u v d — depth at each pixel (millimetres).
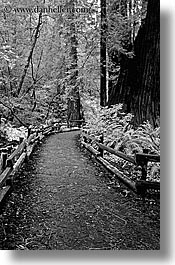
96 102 26562
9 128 14781
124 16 13320
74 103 27812
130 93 10375
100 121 12016
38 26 18953
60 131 23125
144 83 9445
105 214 5105
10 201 5680
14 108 17516
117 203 5629
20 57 18359
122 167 8148
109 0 13617
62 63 22969
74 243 4117
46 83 22547
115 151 7500
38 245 4062
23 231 4453
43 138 17125
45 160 10016
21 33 19109
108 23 13438
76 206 5488
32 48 19016
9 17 17391
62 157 10648
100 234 4375
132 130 9086
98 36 15430
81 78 21328
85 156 10867
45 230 4496
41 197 5992
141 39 9898
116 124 10648
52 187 6691
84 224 4715
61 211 5246
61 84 23516
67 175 7801
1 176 5496
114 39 12930
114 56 14195
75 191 6398
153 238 4254
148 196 5801
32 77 20531
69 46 21844
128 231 4473
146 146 7914
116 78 13766
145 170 5820
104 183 7023
